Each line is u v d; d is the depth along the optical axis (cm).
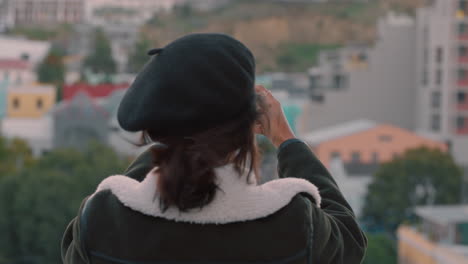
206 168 158
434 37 6475
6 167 5378
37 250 4328
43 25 17925
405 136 5712
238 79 159
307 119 7006
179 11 18538
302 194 174
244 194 164
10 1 18238
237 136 162
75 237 171
